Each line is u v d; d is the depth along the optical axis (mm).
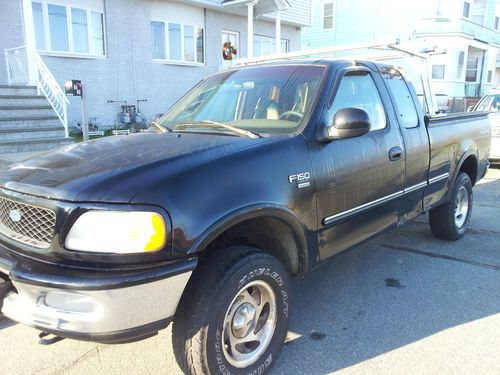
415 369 2912
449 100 20938
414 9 22734
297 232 2941
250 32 14258
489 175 9891
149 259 2234
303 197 2936
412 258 4875
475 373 2863
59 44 12297
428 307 3756
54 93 9734
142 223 2221
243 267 2553
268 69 3830
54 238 2260
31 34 9914
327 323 3500
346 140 3350
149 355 3109
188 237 2318
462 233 5473
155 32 14484
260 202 2645
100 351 3158
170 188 2336
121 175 2371
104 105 13398
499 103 11508
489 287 4145
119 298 2176
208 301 2430
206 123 3436
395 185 3871
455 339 3258
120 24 13422
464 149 5113
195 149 2711
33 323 2314
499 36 28609
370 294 4004
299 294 4016
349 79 3643
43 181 2455
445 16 22500
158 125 3732
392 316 3605
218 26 16109
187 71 15430
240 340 2695
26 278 2262
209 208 2412
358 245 3607
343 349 3146
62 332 2246
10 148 8188
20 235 2465
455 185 5094
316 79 3445
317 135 3121
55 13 12078
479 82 26828
